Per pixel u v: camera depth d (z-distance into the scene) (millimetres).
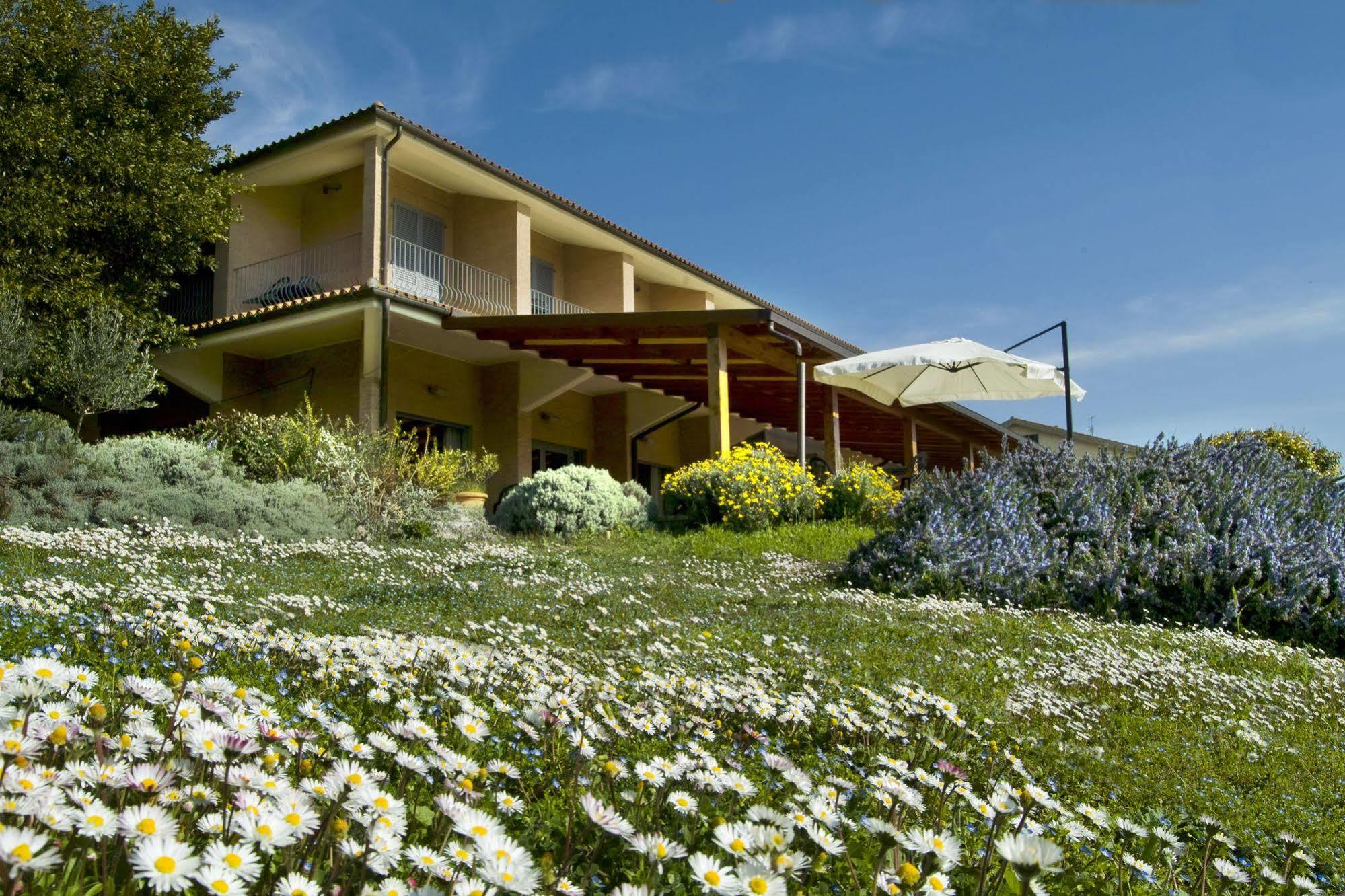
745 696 3764
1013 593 8828
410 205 16875
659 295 23266
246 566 7766
